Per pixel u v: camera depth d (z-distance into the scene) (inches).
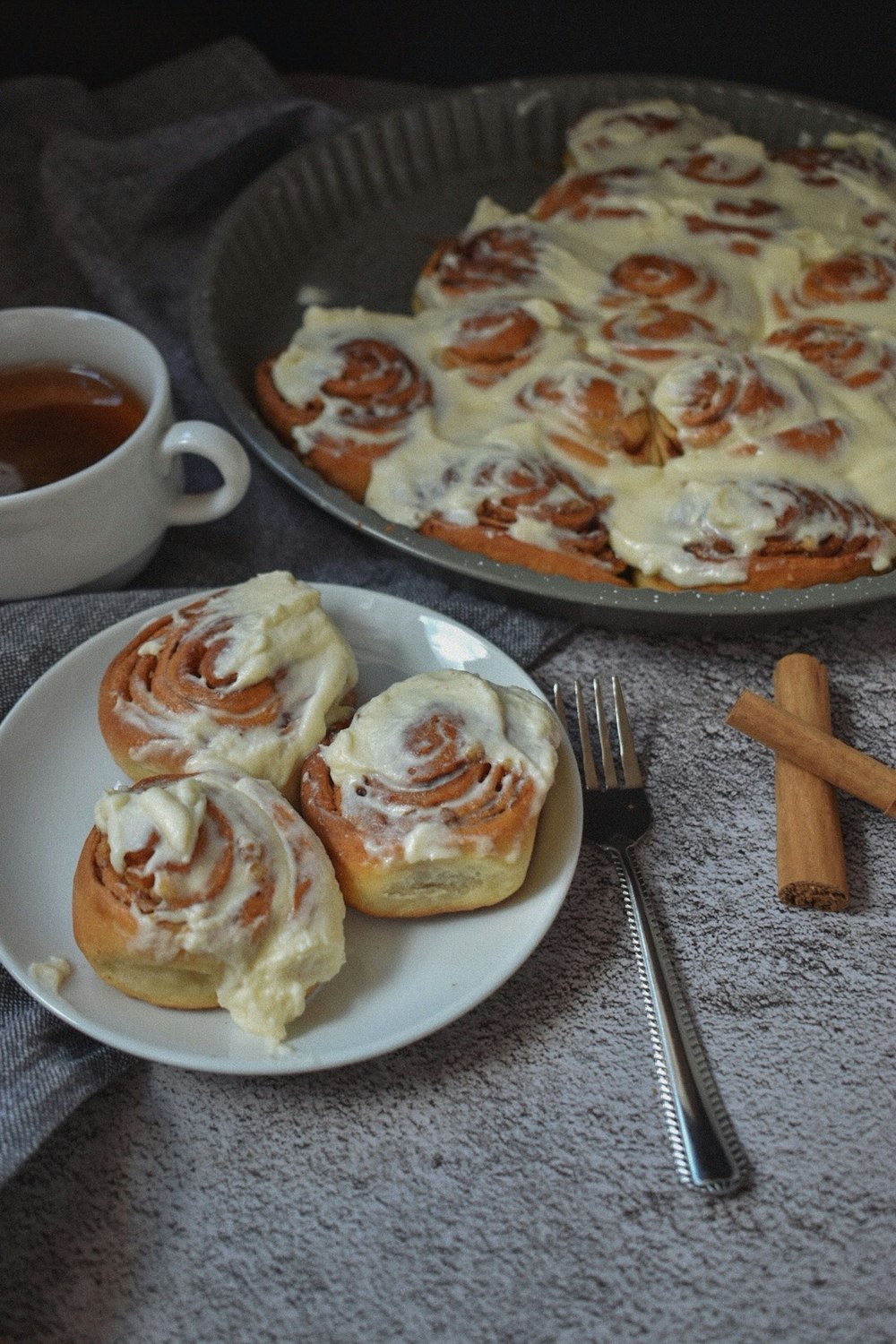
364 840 22.0
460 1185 21.2
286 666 23.5
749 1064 22.1
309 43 40.2
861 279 29.6
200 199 34.6
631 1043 22.3
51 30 37.7
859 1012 22.6
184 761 22.8
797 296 29.8
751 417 27.1
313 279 32.5
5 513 24.6
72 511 25.1
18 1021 22.0
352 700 24.5
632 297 29.9
